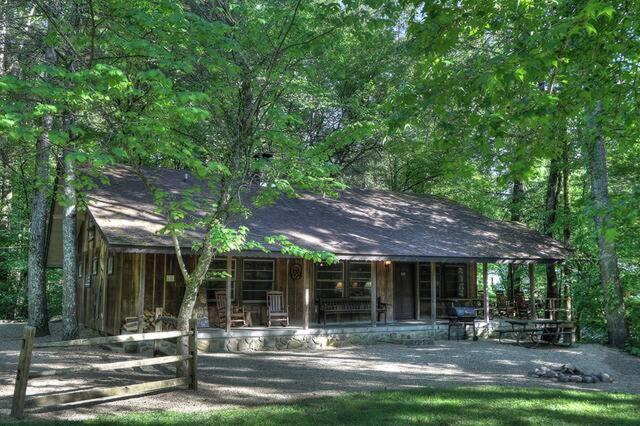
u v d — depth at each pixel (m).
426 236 18.23
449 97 6.79
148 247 12.23
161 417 6.97
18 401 6.81
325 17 8.87
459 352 14.58
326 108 23.11
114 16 7.82
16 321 24.42
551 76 6.74
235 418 6.99
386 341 16.56
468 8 6.62
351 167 28.38
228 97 9.78
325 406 7.77
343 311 17.36
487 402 8.16
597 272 20.19
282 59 9.43
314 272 17.45
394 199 21.88
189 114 7.02
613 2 6.13
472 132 7.61
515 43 6.36
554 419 7.29
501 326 18.78
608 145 17.88
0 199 26.17
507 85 5.73
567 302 19.86
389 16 8.48
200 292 15.08
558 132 7.00
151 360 8.16
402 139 24.20
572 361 13.63
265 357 12.97
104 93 7.61
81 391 7.32
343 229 16.97
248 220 15.30
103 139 8.34
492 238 19.53
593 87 6.73
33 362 11.11
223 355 13.15
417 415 7.32
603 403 8.30
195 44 8.15
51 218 18.55
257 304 16.17
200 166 7.94
